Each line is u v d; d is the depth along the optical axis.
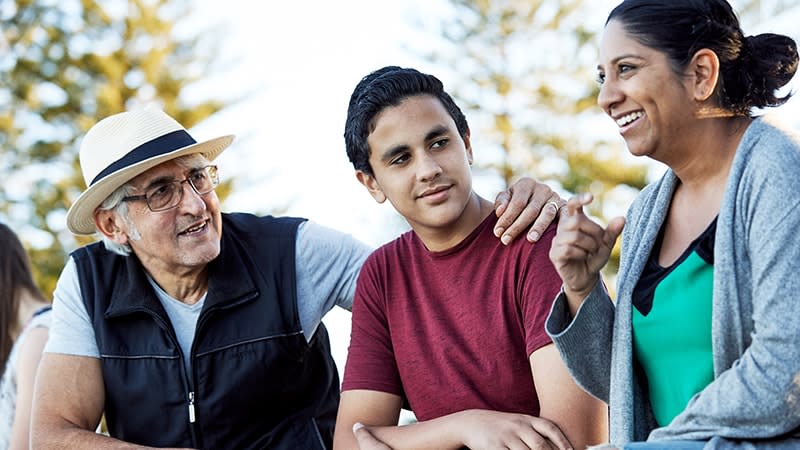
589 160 16.42
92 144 3.19
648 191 2.33
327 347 3.35
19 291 3.87
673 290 2.12
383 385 2.75
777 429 1.87
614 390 2.19
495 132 16.91
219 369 3.12
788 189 1.90
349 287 3.25
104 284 3.22
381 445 2.60
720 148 2.11
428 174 2.51
